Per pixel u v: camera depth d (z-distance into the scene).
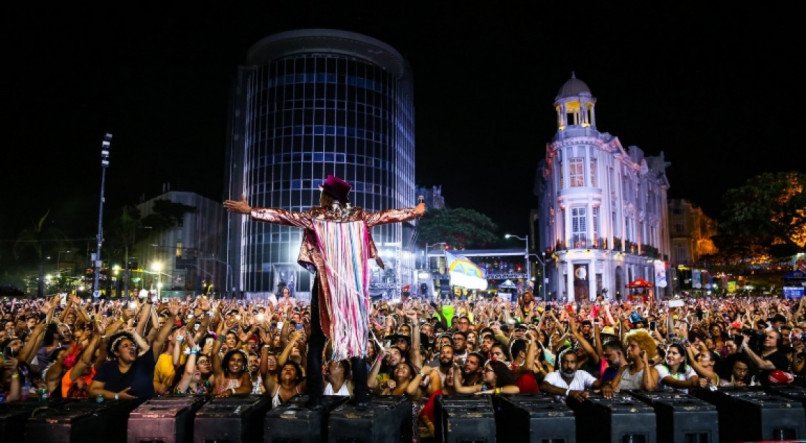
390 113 67.06
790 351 9.02
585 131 55.00
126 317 11.04
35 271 60.03
